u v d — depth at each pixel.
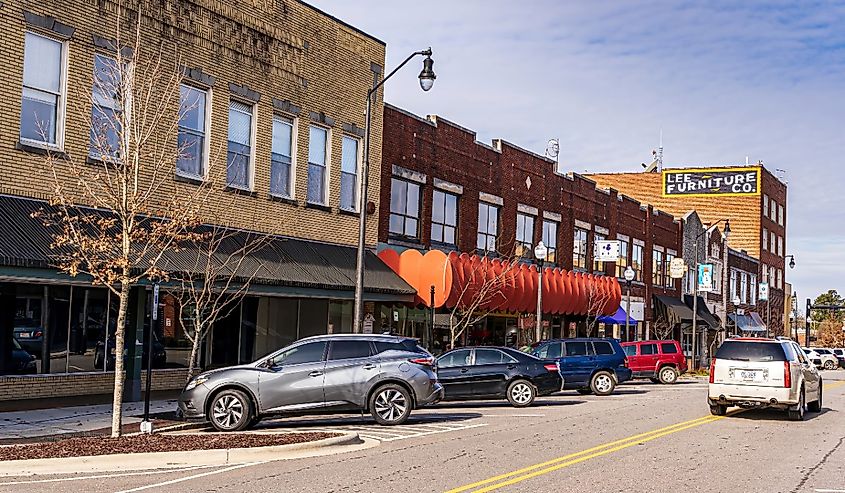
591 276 40.19
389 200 30.20
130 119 15.48
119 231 19.11
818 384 24.42
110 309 20.61
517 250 39.09
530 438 16.25
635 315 50.94
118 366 14.41
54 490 10.50
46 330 19.08
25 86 18.48
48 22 18.75
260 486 10.87
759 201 78.56
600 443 15.67
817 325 129.25
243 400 16.58
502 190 37.62
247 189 24.08
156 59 21.06
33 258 16.25
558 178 42.84
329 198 27.12
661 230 56.59
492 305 31.84
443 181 33.34
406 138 31.19
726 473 12.69
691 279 61.97
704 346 61.94
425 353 18.44
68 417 17.66
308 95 26.31
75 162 19.20
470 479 11.58
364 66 28.84
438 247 33.25
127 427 16.56
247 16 24.02
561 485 11.29
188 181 21.89
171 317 22.14
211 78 22.77
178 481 11.20
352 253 27.34
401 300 27.03
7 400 18.12
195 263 19.69
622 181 80.25
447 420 19.52
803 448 15.84
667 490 11.16
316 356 17.52
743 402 21.05
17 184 18.05
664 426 18.89
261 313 24.84
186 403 16.61
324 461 13.05
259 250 22.98
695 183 79.12
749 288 77.44
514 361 23.78
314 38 26.61
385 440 15.67
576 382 29.03
